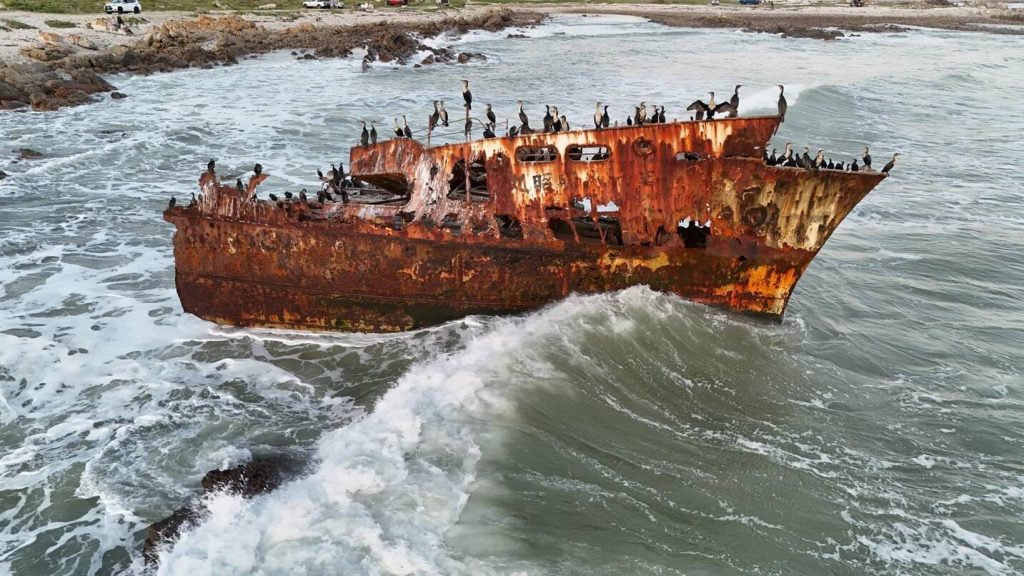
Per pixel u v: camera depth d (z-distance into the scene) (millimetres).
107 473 11297
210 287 15648
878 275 19672
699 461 11578
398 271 15023
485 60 56000
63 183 25250
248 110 36938
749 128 13609
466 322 15445
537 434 11680
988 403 13852
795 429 12656
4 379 13812
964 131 36094
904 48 68062
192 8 76125
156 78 45594
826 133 34750
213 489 10453
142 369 14305
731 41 71125
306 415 12906
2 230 20875
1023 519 10867
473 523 9836
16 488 10969
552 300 15289
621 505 10453
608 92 41750
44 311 16422
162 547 9555
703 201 14320
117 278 18234
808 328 16375
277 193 24000
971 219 24094
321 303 15469
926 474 11781
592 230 15664
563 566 9281
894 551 10141
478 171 15969
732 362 14297
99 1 71688
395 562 9117
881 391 14117
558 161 14289
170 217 15242
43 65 40875
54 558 9695
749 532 10227
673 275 15070
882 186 27469
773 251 14656
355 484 10422
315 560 9133
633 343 14156
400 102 39188
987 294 18703
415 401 12367
